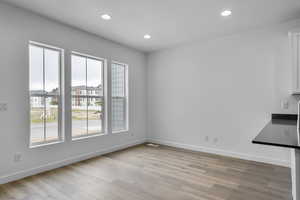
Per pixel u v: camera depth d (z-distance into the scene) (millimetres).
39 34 2902
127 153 4008
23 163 2715
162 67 4797
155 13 2842
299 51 2709
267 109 3303
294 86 2756
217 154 3887
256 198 2152
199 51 4145
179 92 4484
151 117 5031
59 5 2605
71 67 3373
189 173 2891
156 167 3154
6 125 2551
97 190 2350
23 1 2506
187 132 4359
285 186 2441
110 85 4129
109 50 4090
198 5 2586
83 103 3654
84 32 3566
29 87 2828
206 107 4051
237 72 3627
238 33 3607
